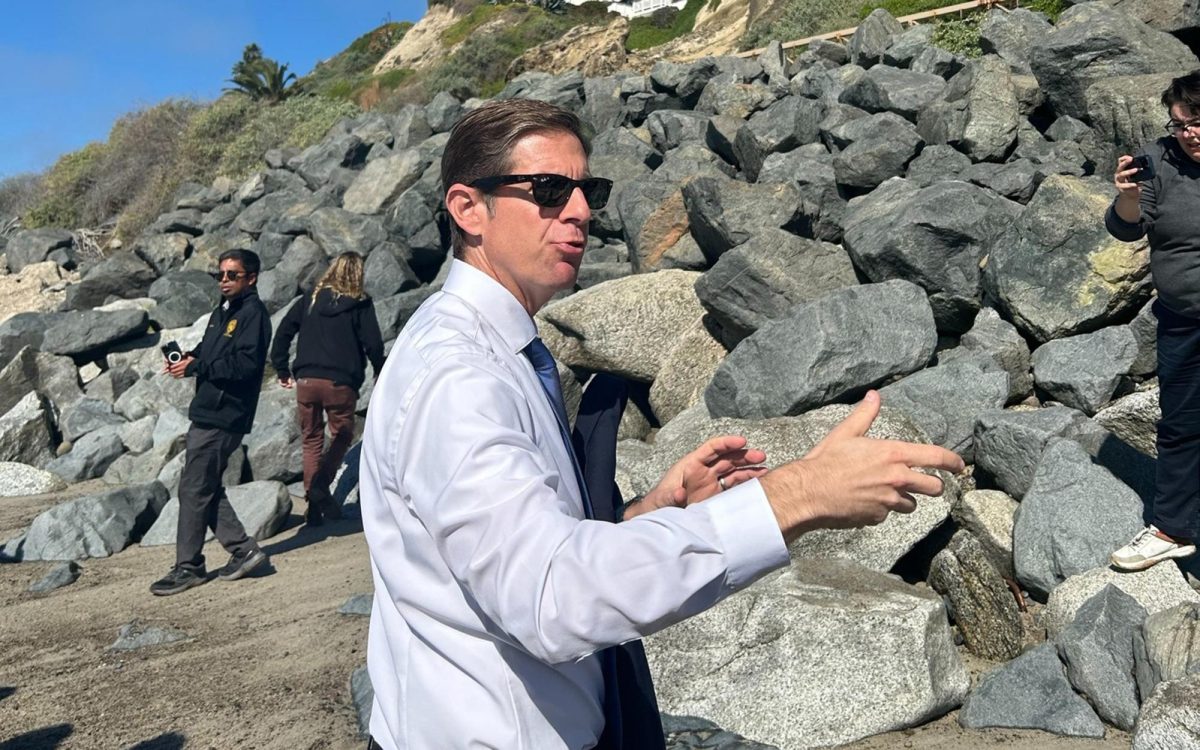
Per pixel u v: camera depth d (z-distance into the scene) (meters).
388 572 1.14
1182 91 3.43
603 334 6.29
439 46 27.73
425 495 1.02
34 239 17.59
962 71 7.59
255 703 3.96
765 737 3.27
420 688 1.12
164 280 12.57
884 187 6.89
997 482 4.57
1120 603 3.43
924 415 4.86
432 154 12.26
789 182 7.14
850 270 6.19
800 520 0.96
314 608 5.10
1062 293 5.16
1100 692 3.18
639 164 9.95
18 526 7.49
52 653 4.80
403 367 1.14
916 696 3.25
